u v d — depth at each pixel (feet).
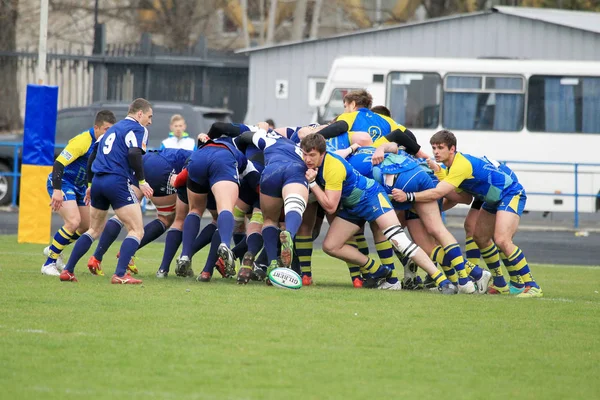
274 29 482.69
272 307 97.25
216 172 112.16
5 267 129.08
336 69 271.69
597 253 195.52
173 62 337.52
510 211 116.57
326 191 111.04
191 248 119.55
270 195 111.65
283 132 122.11
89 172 114.11
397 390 65.98
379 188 113.91
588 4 423.23
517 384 68.74
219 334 82.23
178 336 80.74
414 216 120.26
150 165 123.13
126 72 336.49
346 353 76.69
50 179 126.11
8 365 69.51
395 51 298.56
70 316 88.22
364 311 97.04
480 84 268.62
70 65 329.72
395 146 116.88
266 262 123.34
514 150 268.21
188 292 106.01
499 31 292.40
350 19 501.56
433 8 446.60
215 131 117.19
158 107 256.11
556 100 267.80
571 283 136.98
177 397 62.34
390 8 523.70
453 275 118.42
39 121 169.89
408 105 270.67
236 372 69.36
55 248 121.19
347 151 115.85
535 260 181.47
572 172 263.90
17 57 336.29
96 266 116.26
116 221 115.44
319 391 64.95
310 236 119.44
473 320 93.97
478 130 268.62
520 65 268.00
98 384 65.21
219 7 498.28
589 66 266.36
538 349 80.84
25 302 95.35
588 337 86.58
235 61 341.21
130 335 80.53
